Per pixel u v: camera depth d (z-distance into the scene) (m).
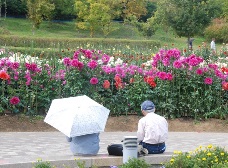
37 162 9.20
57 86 16.00
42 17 66.00
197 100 16.30
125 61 19.62
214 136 14.59
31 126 14.99
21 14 75.44
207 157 9.04
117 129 15.32
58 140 13.27
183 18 52.28
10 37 46.66
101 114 9.86
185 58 16.47
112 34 66.00
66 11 72.88
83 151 9.93
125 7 70.94
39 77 15.88
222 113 16.30
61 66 16.72
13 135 13.98
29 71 15.83
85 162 9.57
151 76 16.16
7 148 12.00
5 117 15.26
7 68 15.84
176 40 63.03
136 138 9.54
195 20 52.34
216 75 16.48
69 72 15.98
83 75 16.08
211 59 19.78
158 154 9.95
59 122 9.60
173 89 16.31
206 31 63.53
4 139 13.29
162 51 16.67
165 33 68.25
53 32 65.50
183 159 8.91
